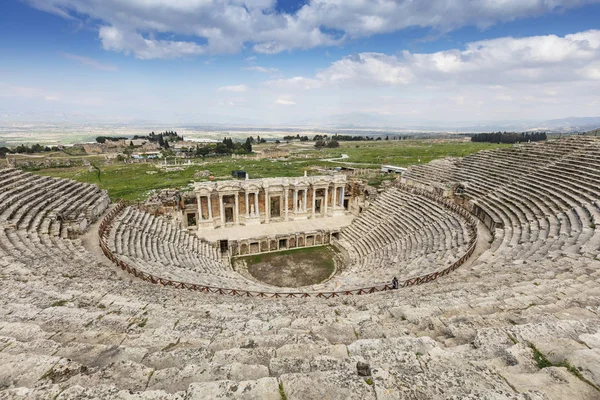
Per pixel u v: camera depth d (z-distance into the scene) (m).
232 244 45.38
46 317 11.71
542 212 31.91
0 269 18.19
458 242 32.34
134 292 16.98
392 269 29.91
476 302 12.59
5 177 39.12
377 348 8.20
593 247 20.66
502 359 7.26
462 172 53.62
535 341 7.84
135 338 10.09
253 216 52.66
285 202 53.94
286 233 48.59
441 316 10.78
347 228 51.56
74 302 13.73
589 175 35.50
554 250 22.48
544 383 6.18
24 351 8.49
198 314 13.57
